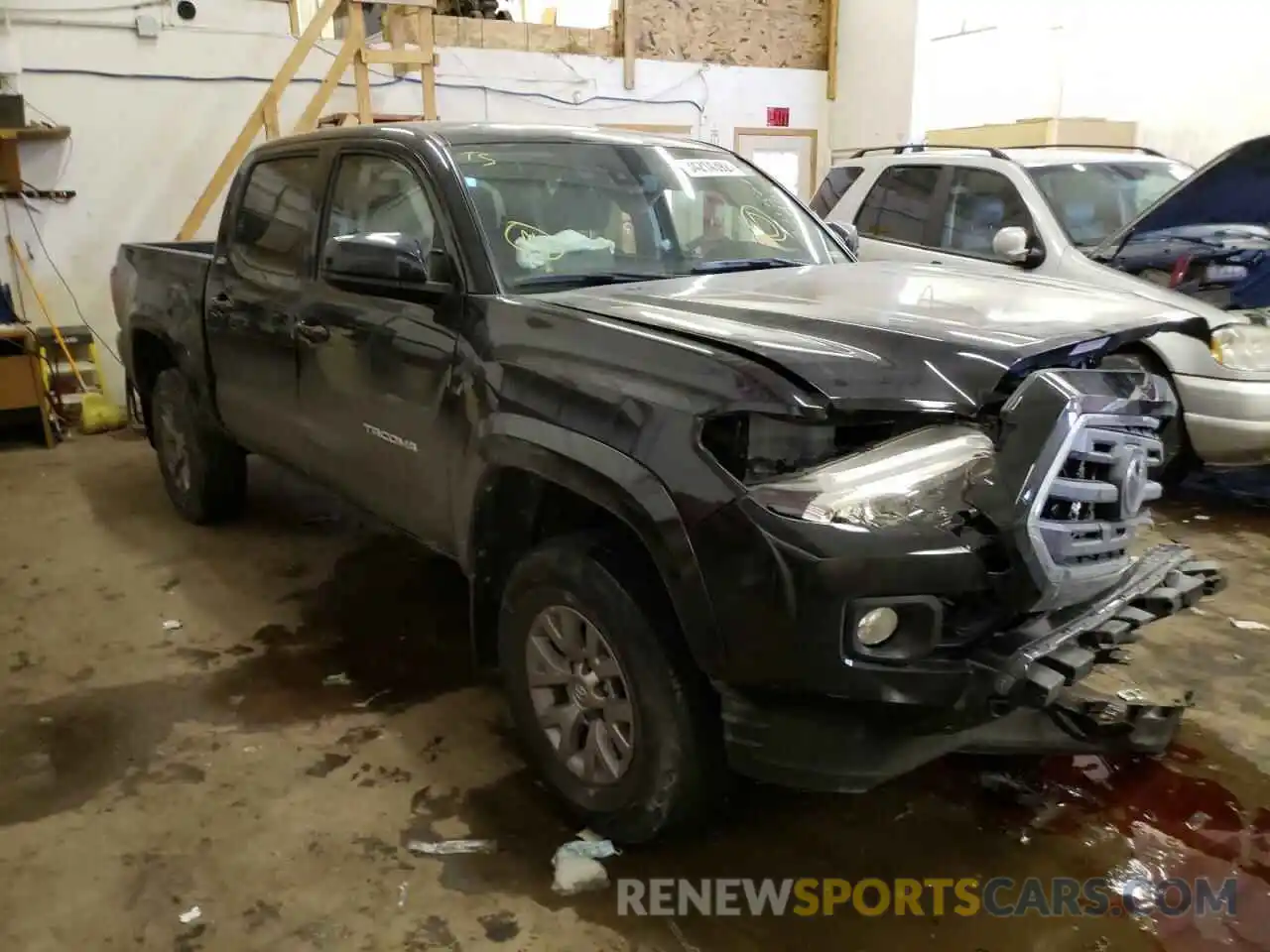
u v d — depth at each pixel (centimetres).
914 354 221
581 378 241
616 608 235
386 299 317
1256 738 308
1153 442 239
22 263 771
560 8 1371
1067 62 941
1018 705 208
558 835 265
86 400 753
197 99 806
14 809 278
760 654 207
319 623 397
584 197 327
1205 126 829
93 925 233
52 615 407
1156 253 522
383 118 889
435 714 328
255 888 246
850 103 1073
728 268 335
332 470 365
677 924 233
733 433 212
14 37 736
